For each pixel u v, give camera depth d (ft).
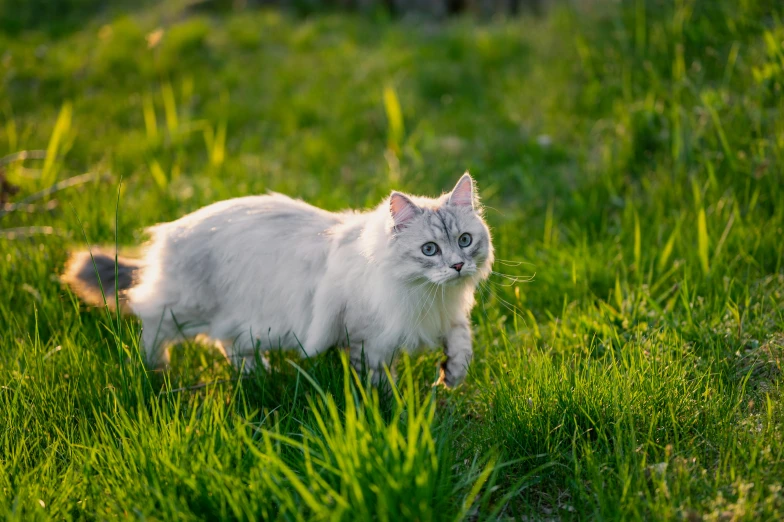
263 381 13.01
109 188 21.26
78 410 12.42
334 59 31.86
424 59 30.99
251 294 13.70
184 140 26.20
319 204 20.22
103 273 15.07
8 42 34.09
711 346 13.12
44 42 34.96
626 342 13.85
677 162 19.35
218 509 9.61
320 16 36.78
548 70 27.73
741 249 16.08
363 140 26.58
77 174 24.12
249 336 14.01
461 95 28.89
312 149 25.54
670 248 16.22
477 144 25.39
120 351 12.14
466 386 13.61
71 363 13.34
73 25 37.52
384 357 12.96
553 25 29.99
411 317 12.66
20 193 21.07
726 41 22.40
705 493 9.90
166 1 39.55
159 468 10.19
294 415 12.36
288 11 37.68
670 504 9.50
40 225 19.42
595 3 28.78
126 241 18.45
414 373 13.99
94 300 15.19
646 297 14.65
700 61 22.47
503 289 16.81
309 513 9.57
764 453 10.28
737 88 20.80
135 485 10.08
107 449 10.74
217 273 13.85
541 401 11.76
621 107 22.63
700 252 15.75
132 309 14.62
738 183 18.11
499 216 20.77
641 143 21.01
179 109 29.01
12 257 17.31
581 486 10.23
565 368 12.33
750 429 11.18
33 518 9.72
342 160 25.44
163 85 29.89
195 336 14.64
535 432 11.44
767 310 14.65
